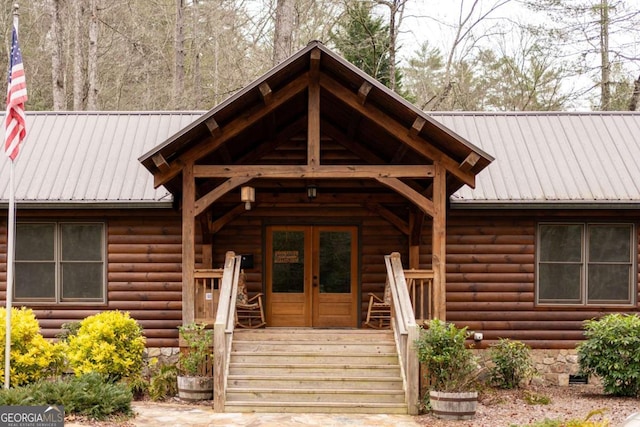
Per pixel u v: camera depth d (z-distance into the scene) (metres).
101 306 13.25
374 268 13.86
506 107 28.84
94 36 21.64
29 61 26.59
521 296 13.30
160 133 14.23
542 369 13.21
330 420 9.53
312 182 13.38
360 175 11.04
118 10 25.95
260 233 13.91
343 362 10.85
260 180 13.25
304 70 10.91
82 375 9.84
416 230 13.23
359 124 12.41
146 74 26.80
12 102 9.94
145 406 10.34
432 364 10.08
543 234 13.38
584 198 12.75
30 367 10.28
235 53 26.42
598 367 11.50
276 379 10.46
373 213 13.89
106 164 13.45
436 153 11.02
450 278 13.32
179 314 13.26
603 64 23.30
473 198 12.73
